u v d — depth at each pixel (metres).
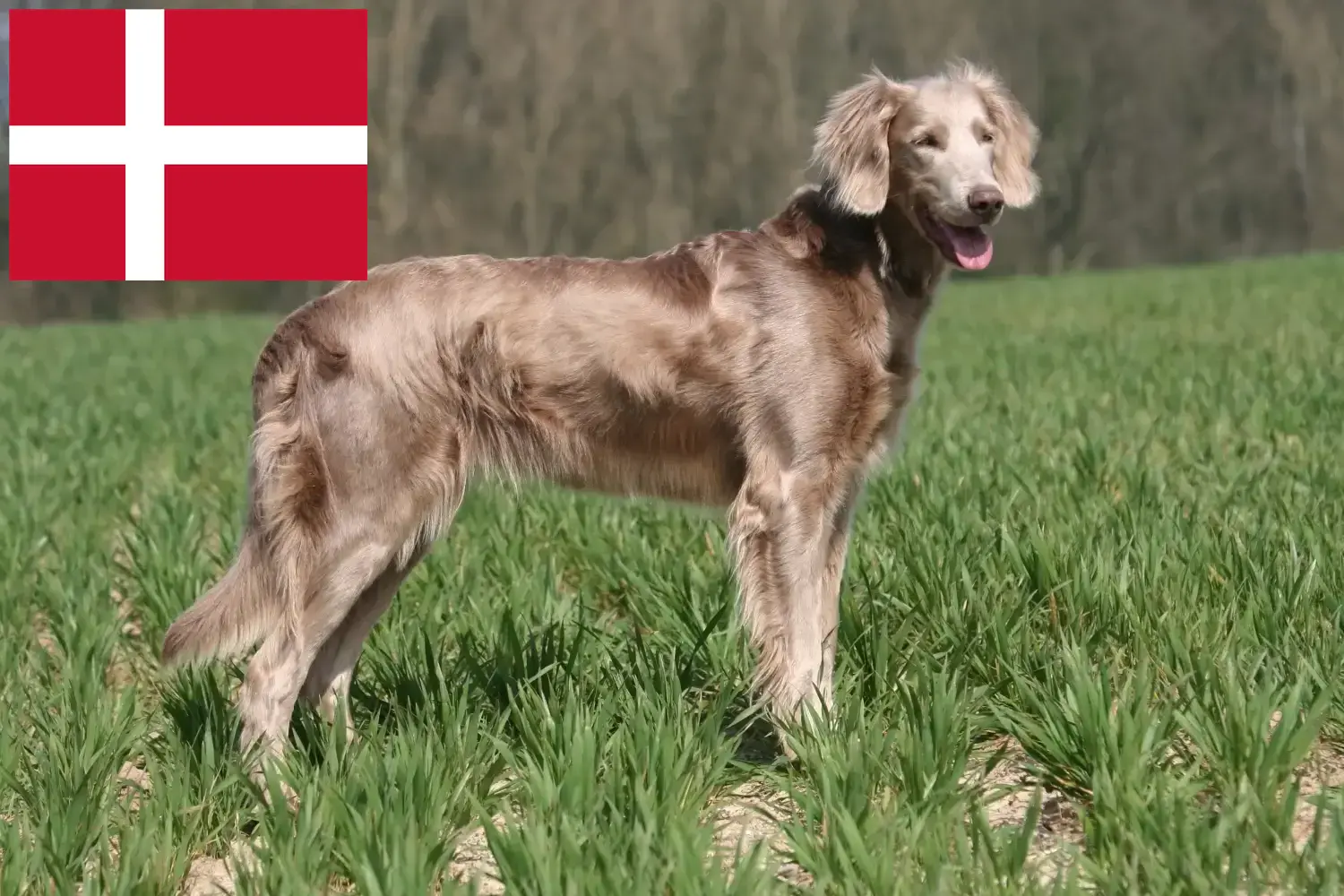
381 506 4.57
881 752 4.06
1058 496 6.76
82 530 7.56
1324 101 57.47
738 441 4.77
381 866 3.38
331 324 4.57
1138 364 13.52
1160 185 57.56
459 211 48.41
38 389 15.91
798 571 4.65
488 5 49.41
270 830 3.76
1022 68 55.72
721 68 52.12
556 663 4.91
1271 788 3.63
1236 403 9.91
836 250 4.79
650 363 4.71
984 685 4.67
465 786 3.99
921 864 3.44
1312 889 3.15
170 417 12.91
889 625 5.25
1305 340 14.57
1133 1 56.41
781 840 3.98
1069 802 4.05
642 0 51.03
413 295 4.64
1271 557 5.35
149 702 5.36
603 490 4.97
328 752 4.08
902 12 54.50
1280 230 58.16
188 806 3.98
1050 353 15.30
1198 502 6.65
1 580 6.54
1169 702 4.15
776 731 4.66
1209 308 20.59
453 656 5.56
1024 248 55.84
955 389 12.67
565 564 6.81
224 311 46.00
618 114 50.66
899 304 4.88
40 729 4.51
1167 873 3.21
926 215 4.80
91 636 5.48
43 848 3.57
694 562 6.23
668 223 50.75
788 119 51.91
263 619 4.53
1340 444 7.94
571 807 3.76
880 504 6.97
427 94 48.28
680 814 3.66
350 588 4.56
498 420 4.75
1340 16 57.62
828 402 4.68
